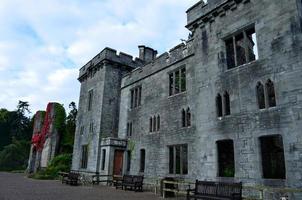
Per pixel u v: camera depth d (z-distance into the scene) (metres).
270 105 11.87
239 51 15.21
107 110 24.59
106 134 23.97
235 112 12.88
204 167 14.01
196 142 15.20
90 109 27.03
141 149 20.44
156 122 19.41
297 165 9.92
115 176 19.70
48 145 35.06
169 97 18.58
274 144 12.27
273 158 12.05
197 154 14.72
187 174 15.48
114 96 25.41
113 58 26.05
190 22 16.66
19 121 62.81
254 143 11.68
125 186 17.61
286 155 10.36
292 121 10.39
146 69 21.89
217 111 13.97
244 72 12.88
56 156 32.03
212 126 13.98
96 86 26.59
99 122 24.02
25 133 62.66
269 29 12.06
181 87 18.38
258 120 11.71
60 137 36.34
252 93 12.27
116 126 24.77
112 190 16.95
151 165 18.83
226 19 14.51
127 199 12.27
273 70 11.53
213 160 13.48
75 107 48.22
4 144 57.41
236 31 13.76
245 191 11.62
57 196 12.73
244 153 12.02
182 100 17.28
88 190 16.36
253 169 11.48
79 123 28.88
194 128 15.75
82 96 29.86
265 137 11.82
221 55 14.37
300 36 10.77
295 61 10.76
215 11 15.04
